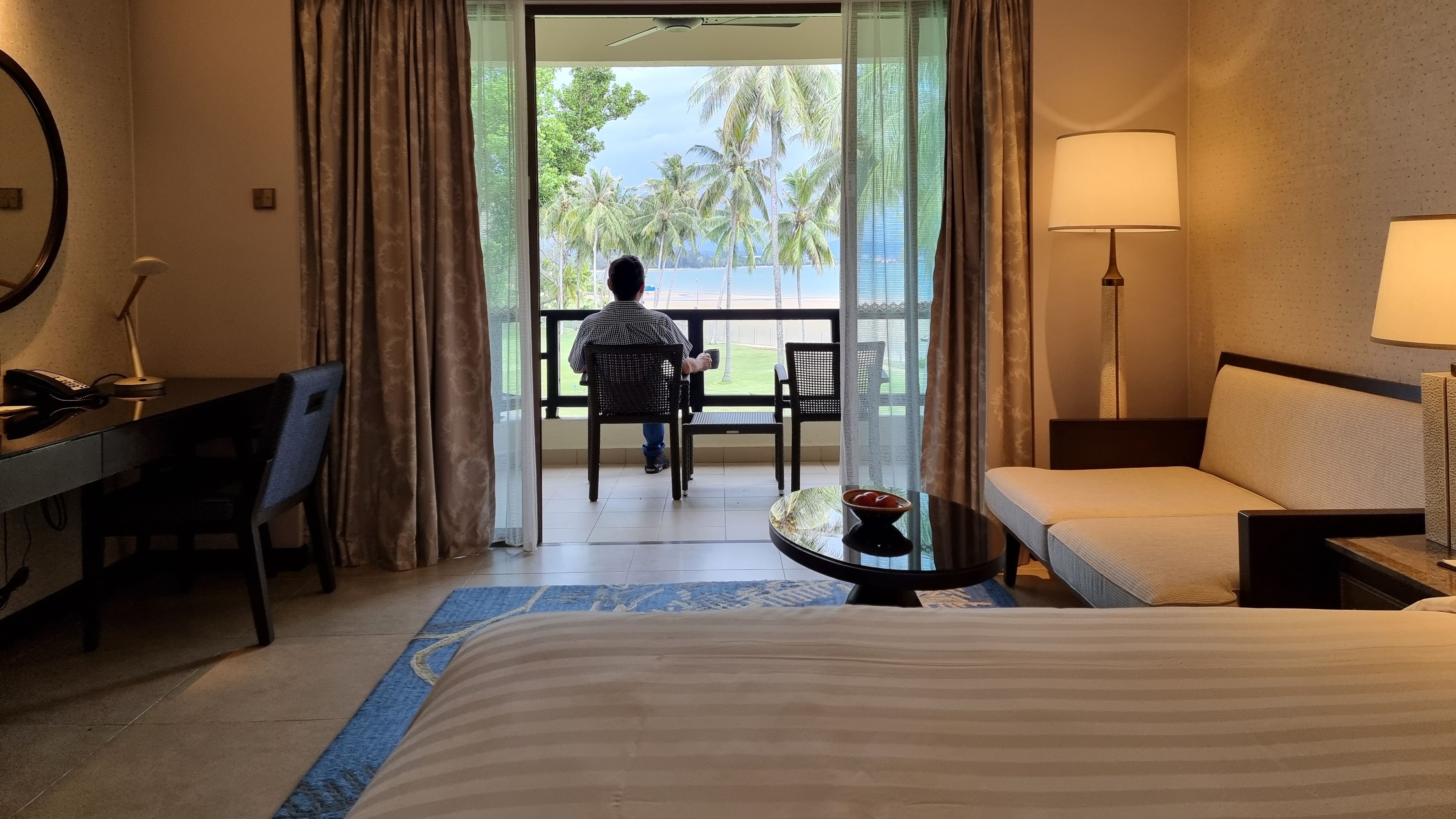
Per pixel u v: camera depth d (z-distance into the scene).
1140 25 3.57
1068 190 3.25
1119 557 2.28
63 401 2.78
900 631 1.42
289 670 2.65
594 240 29.30
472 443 3.77
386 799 1.01
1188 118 3.62
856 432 3.80
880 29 3.70
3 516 2.83
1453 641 1.37
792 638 1.39
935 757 1.04
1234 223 3.34
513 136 3.72
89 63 3.25
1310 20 2.87
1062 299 3.63
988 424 3.61
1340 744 1.07
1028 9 3.61
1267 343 3.16
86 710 2.40
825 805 0.95
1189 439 3.33
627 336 4.92
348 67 3.56
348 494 3.64
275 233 3.52
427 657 2.74
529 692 1.21
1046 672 1.27
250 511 2.79
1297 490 2.72
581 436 6.00
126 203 3.47
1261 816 0.93
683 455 5.08
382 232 3.56
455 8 3.59
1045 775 1.01
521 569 3.62
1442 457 1.89
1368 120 2.62
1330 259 2.80
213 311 3.54
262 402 3.32
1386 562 1.81
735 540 4.07
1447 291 1.82
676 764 1.03
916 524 2.64
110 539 3.40
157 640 2.88
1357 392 2.59
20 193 2.89
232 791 2.01
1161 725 1.12
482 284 3.70
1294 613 1.49
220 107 3.49
